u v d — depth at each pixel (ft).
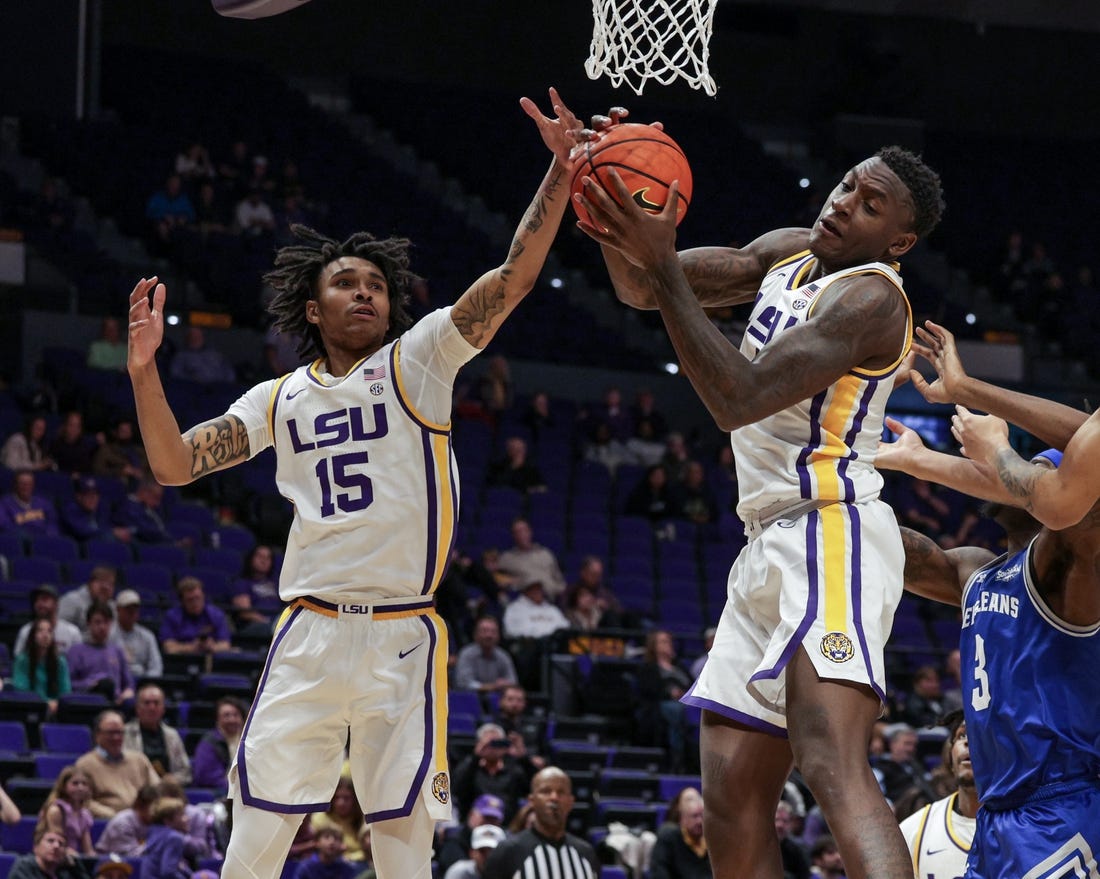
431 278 68.69
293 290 13.66
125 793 31.63
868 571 11.47
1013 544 13.79
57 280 61.11
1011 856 12.49
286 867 29.43
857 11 82.64
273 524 50.19
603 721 40.68
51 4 70.33
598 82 87.35
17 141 69.31
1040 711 12.49
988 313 82.02
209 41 81.51
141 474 49.90
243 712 34.40
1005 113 91.71
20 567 42.88
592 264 75.72
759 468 11.85
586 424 61.57
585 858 26.55
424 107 83.25
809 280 12.39
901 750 36.68
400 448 12.92
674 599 51.52
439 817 12.58
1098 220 88.22
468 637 43.98
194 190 68.23
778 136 89.45
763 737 12.10
